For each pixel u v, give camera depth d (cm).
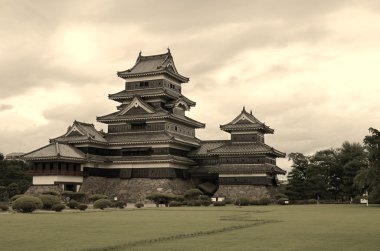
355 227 3847
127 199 10725
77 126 11369
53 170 10300
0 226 4031
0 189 11088
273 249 2547
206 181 11719
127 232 3475
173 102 11894
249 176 10738
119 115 11681
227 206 9081
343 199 11769
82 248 2595
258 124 11062
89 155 10962
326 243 2800
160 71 11750
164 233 3388
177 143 11156
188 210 7200
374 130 8062
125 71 12206
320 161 11481
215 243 2803
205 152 11744
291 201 10575
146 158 10988
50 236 3200
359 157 11006
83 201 10081
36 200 6788
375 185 8012
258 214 5888
